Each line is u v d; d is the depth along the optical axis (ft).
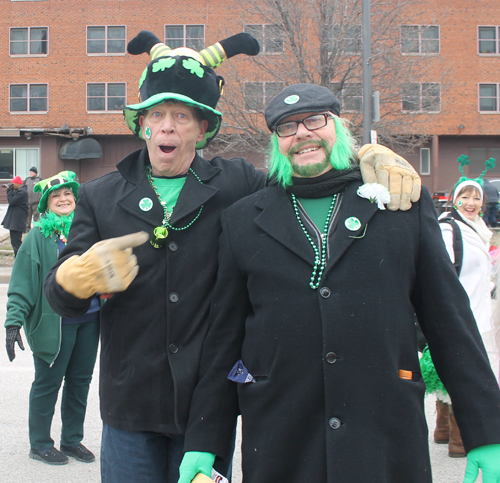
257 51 7.41
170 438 6.48
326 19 43.21
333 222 5.56
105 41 83.25
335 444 4.99
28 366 17.04
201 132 7.11
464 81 83.10
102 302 6.62
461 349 5.18
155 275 6.31
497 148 87.04
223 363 5.79
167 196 6.64
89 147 82.17
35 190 11.74
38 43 83.87
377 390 5.06
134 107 6.36
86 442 12.07
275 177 6.03
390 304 5.21
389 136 47.98
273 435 5.27
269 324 5.38
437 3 81.05
